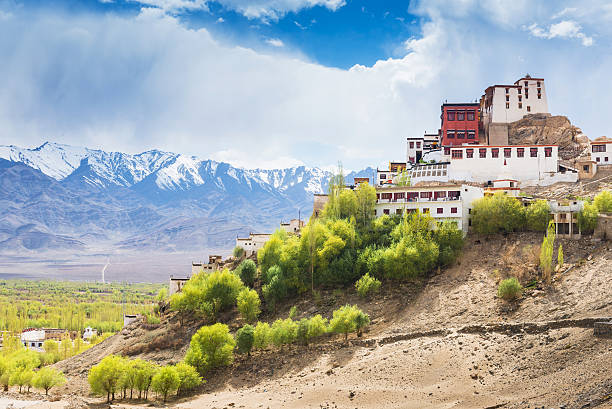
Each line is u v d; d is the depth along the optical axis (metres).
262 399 93.44
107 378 108.75
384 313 116.62
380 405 82.31
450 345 94.75
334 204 152.00
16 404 106.44
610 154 163.88
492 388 80.06
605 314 90.94
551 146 166.88
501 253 124.38
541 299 103.19
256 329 116.62
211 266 173.12
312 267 133.62
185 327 139.50
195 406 95.50
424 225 131.12
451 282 119.31
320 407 85.12
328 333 116.12
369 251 131.88
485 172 169.62
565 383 74.62
